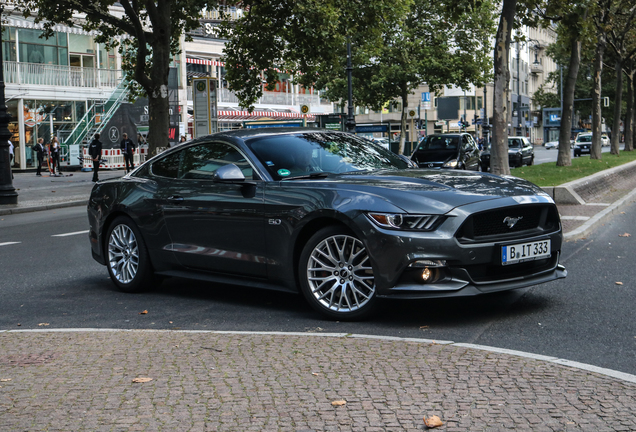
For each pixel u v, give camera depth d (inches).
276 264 236.2
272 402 143.1
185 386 154.1
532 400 141.0
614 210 546.3
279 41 1087.6
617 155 1514.5
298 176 241.6
